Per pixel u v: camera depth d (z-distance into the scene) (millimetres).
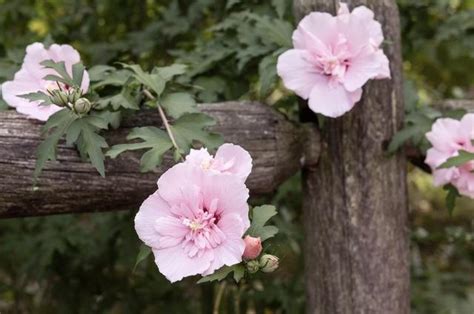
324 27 1319
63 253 1661
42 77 1305
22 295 1780
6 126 1261
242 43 1489
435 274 1883
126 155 1290
